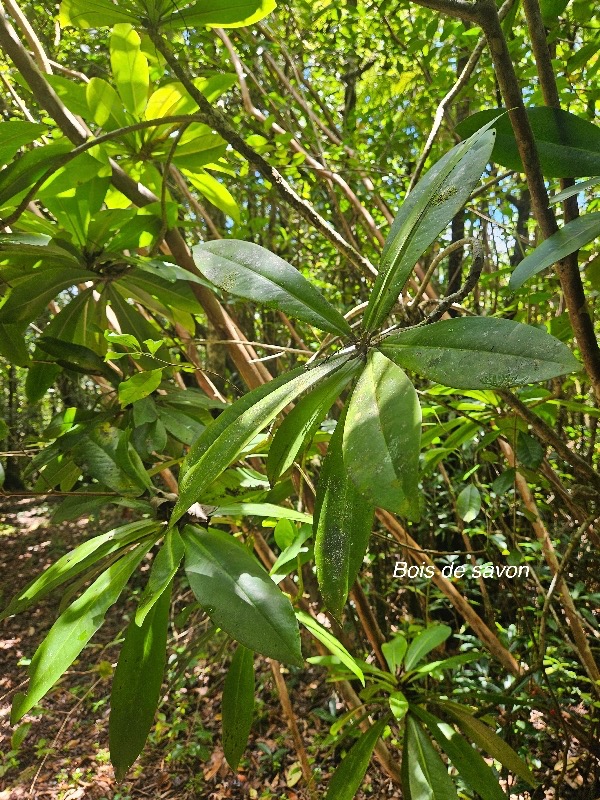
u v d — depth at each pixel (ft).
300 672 9.18
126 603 11.28
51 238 2.55
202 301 3.10
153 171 3.24
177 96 2.65
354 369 1.31
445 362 1.10
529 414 2.01
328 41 6.41
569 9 3.19
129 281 3.00
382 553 6.86
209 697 9.29
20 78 2.86
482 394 2.92
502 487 3.16
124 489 2.15
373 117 6.57
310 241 8.42
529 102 3.41
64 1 2.05
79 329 3.11
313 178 5.76
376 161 6.56
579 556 4.99
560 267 1.73
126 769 1.73
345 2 5.87
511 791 4.75
